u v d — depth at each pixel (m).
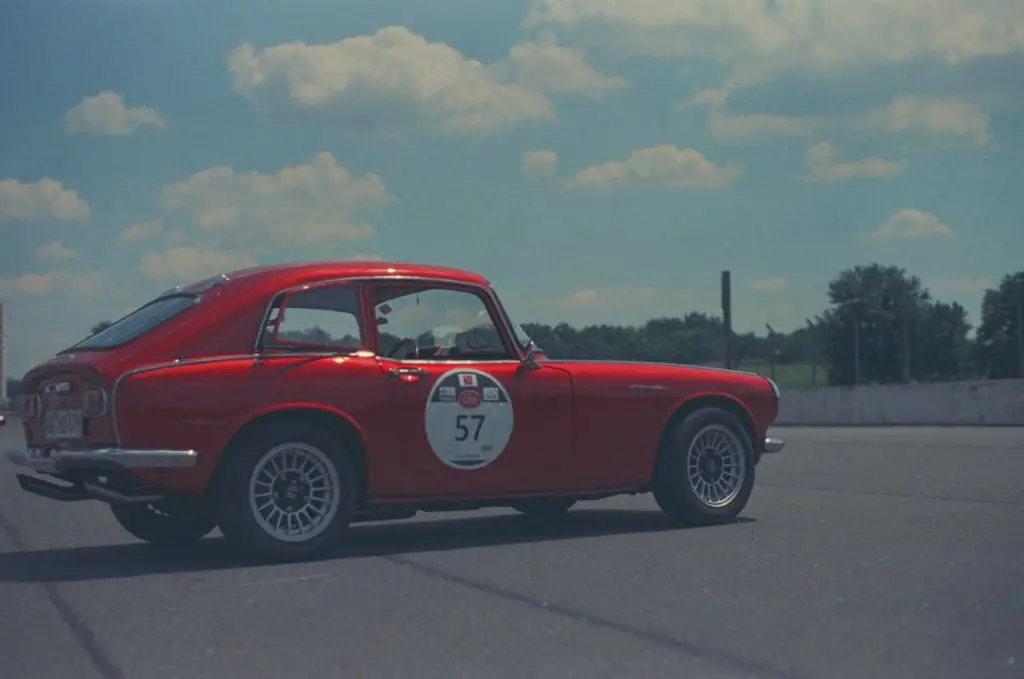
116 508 7.62
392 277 7.23
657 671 4.27
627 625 4.96
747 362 54.25
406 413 6.99
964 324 76.50
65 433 6.66
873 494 9.76
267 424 6.64
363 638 4.82
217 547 7.59
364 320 7.07
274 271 6.99
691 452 8.02
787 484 10.89
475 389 7.23
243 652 4.63
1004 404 30.50
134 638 4.91
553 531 7.93
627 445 7.79
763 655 4.45
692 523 7.99
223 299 6.75
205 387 6.47
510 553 6.91
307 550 6.66
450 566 6.47
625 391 7.77
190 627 5.09
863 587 5.63
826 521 8.00
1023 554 6.50
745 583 5.78
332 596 5.68
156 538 7.79
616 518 8.66
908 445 17.58
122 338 6.70
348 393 6.82
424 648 4.63
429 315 7.35
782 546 6.91
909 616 5.03
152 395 6.35
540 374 7.51
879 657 4.40
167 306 6.96
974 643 4.59
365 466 6.90
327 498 6.72
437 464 7.10
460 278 7.48
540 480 7.50
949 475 11.48
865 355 76.44
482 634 4.85
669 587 5.73
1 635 5.00
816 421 37.03
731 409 8.30
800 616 5.05
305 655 4.57
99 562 6.94
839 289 77.50
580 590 5.71
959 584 5.68
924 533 7.33
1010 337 72.44
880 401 34.53
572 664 4.38
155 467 6.36
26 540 8.07
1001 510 8.48
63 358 6.77
